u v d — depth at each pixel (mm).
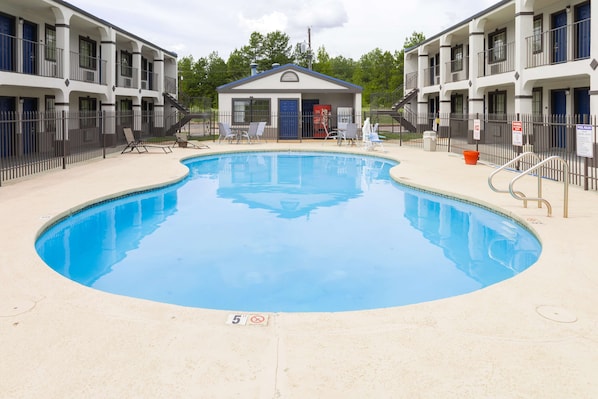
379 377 3055
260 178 13805
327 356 3320
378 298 5402
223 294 5516
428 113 29406
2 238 6379
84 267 6387
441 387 2941
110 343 3502
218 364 3211
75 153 18859
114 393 2873
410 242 7531
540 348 3432
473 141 21938
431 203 10219
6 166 14156
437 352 3375
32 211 8078
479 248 7227
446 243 7473
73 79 19203
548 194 9555
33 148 18672
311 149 20734
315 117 26812
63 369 3143
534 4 17781
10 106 17359
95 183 11234
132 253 6980
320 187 12281
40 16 18500
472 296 4449
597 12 13219
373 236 7871
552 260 5461
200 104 51281
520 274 5020
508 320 3910
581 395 2850
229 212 9539
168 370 3135
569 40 16781
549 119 17219
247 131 26484
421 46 28844
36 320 3896
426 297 5422
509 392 2883
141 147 21656
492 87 23109
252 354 3348
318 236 7859
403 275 6117
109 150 20406
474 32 21406
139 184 11117
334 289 5672
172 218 9023
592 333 3672
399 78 58656
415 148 21406
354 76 74312
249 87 26344
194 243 7477
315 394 2871
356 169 15719
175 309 4125
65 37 17828
